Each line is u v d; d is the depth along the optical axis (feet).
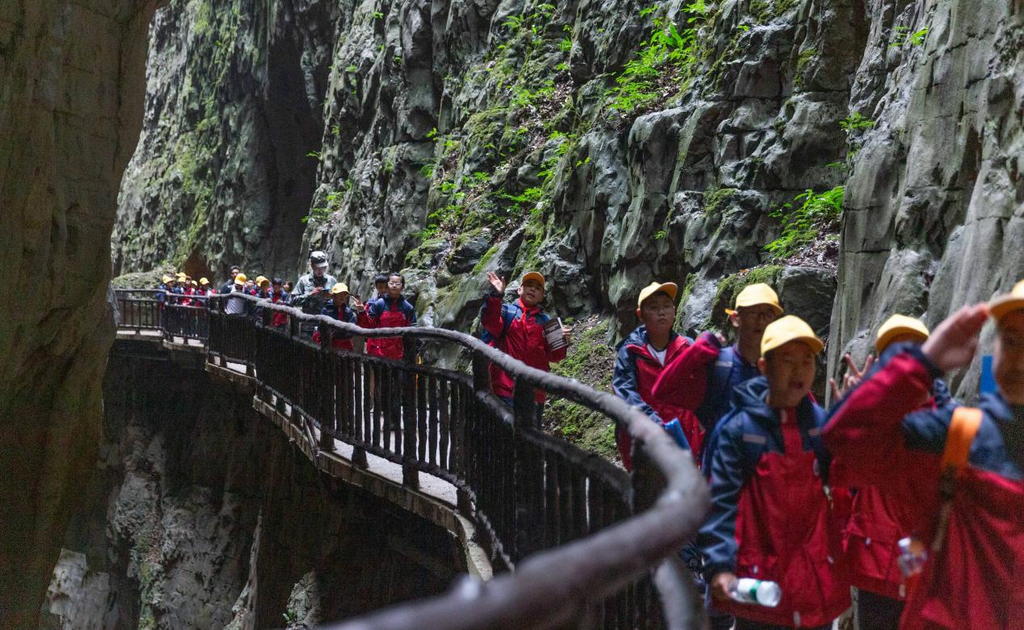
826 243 32.01
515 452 15.97
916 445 7.97
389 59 75.10
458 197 58.03
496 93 61.05
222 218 110.01
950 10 22.81
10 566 37.96
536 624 3.73
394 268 69.05
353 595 41.65
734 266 34.94
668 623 7.01
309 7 92.68
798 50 35.91
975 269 19.19
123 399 96.32
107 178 37.93
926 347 7.87
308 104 99.60
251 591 59.26
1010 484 7.68
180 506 81.51
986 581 7.72
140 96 39.60
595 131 44.06
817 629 10.27
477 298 49.65
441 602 3.45
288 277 104.78
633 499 9.07
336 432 30.89
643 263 39.04
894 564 11.90
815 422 10.38
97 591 94.79
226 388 75.05
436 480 26.05
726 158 36.78
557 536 13.70
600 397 10.94
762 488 10.27
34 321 34.60
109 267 38.27
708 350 13.47
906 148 24.00
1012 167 18.98
